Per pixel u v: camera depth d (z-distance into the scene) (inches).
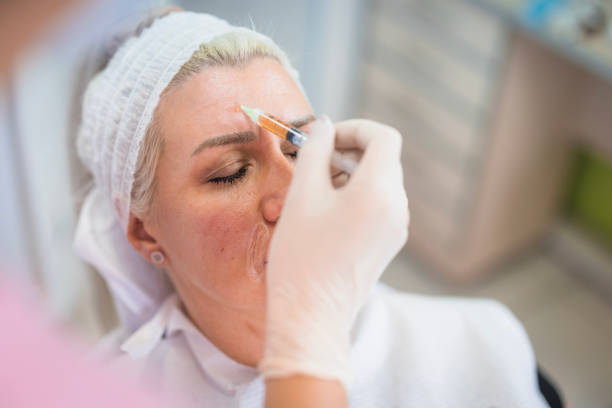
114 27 32.9
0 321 12.1
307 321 25.3
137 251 35.0
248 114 30.0
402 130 94.3
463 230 90.8
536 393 41.6
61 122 40.0
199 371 37.2
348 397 38.9
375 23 90.3
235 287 33.3
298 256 25.6
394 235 26.1
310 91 94.8
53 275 51.2
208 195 31.4
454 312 43.2
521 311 93.3
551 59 80.0
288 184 31.4
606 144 86.7
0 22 9.7
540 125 85.7
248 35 31.7
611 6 75.5
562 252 99.3
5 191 52.4
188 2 41.3
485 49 78.5
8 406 11.8
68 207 43.4
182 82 30.3
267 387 25.1
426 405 39.7
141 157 31.2
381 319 41.6
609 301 94.6
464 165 86.8
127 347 36.5
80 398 12.6
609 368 86.0
